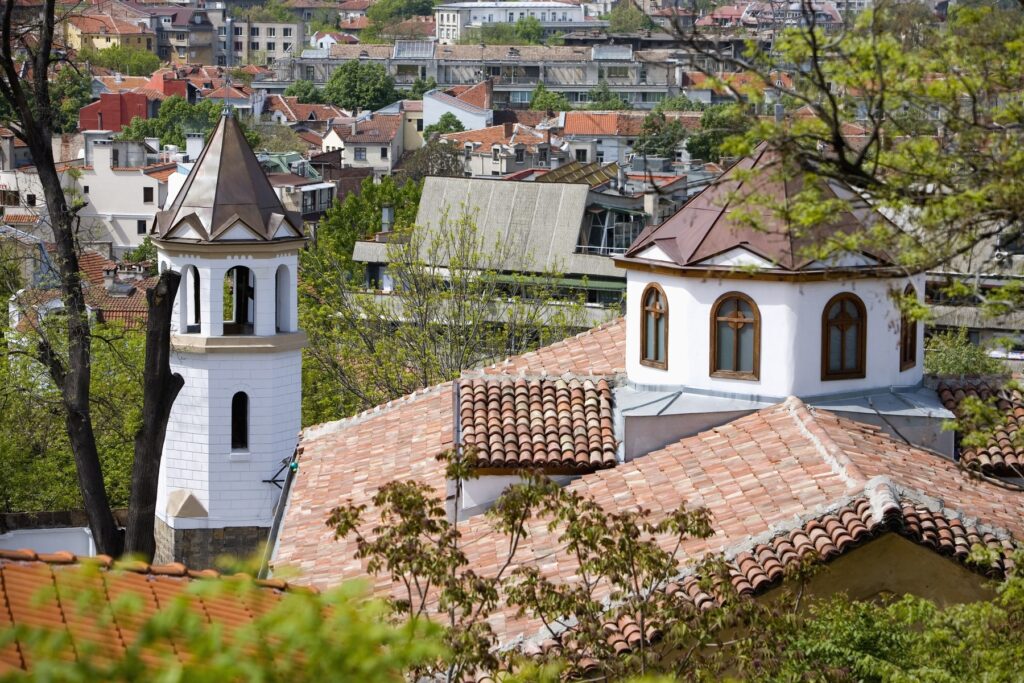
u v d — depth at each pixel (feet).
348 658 48.60
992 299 76.69
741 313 128.77
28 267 250.37
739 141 72.43
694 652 88.28
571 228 331.98
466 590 91.09
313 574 117.91
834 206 73.36
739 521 107.45
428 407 153.79
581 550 99.19
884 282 127.95
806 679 84.28
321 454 150.41
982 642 85.40
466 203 335.06
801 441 118.21
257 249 193.16
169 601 76.48
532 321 234.79
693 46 73.67
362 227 421.18
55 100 166.40
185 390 194.49
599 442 128.06
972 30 74.84
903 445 122.21
